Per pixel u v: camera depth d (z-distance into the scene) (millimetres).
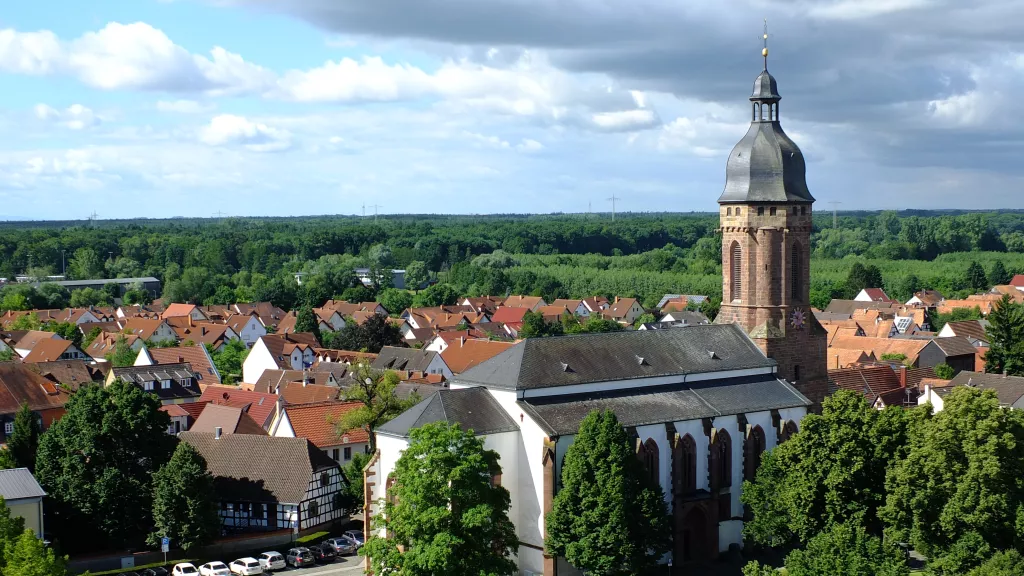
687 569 112438
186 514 114312
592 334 119812
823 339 133375
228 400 178500
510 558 109312
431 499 94625
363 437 150625
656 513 102812
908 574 81938
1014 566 80750
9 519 95938
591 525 101125
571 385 112312
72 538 116062
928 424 96000
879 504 100750
